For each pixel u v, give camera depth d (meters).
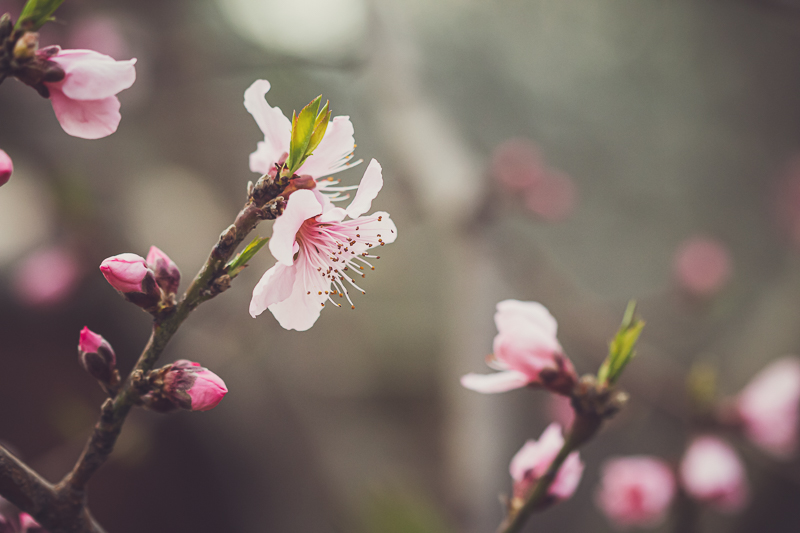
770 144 2.03
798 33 0.88
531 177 0.99
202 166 1.43
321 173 0.42
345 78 1.48
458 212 0.96
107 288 1.03
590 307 0.96
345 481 1.24
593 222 2.02
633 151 2.09
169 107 1.40
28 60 0.40
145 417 0.83
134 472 1.09
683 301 1.09
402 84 1.13
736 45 2.06
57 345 1.04
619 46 2.10
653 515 0.65
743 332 1.16
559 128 2.08
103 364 0.42
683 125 2.10
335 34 1.32
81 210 0.99
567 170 2.04
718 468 0.63
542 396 0.92
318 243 0.43
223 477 1.10
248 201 0.41
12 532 0.43
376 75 1.14
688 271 1.09
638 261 2.01
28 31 0.41
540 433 0.81
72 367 1.05
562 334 1.08
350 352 2.47
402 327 2.55
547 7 2.05
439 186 1.00
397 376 2.47
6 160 0.41
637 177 2.07
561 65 2.09
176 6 1.29
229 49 1.28
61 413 0.87
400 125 1.09
